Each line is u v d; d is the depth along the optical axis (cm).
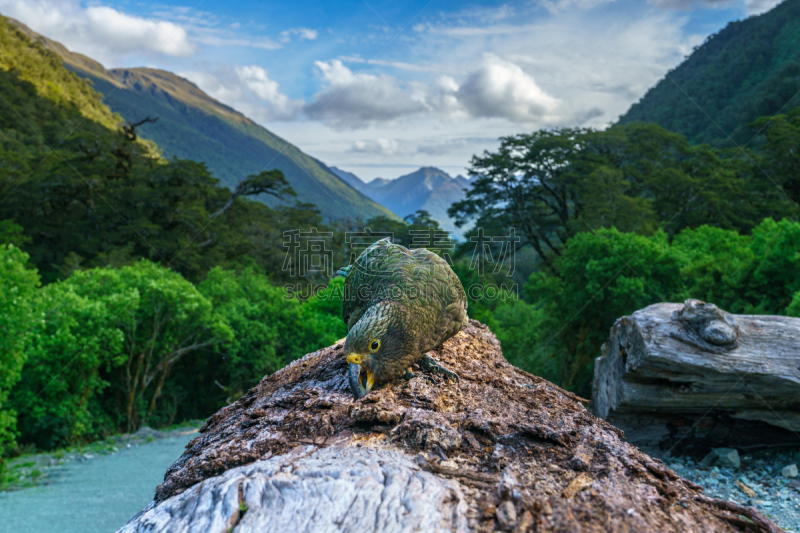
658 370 731
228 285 3403
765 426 775
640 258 2234
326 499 202
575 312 2442
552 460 255
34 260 4384
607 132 5091
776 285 1830
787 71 8450
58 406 2188
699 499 228
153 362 2788
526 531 193
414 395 342
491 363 472
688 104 11781
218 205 5647
